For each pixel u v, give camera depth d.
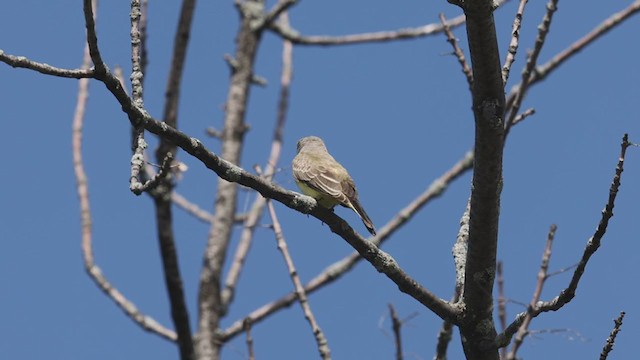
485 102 9.33
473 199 9.80
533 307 9.08
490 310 10.17
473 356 10.30
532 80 14.76
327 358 11.67
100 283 16.50
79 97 16.58
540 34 11.25
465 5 8.88
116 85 8.87
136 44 9.66
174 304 15.81
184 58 16.70
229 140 18.89
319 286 16.78
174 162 15.93
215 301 17.22
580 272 9.17
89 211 16.61
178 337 15.93
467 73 11.44
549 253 9.20
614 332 9.12
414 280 10.16
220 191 18.12
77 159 16.45
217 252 17.62
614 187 8.89
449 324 10.90
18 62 8.47
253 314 16.81
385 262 10.16
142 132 9.67
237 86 19.30
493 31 9.04
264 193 9.91
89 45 8.60
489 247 9.93
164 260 15.81
